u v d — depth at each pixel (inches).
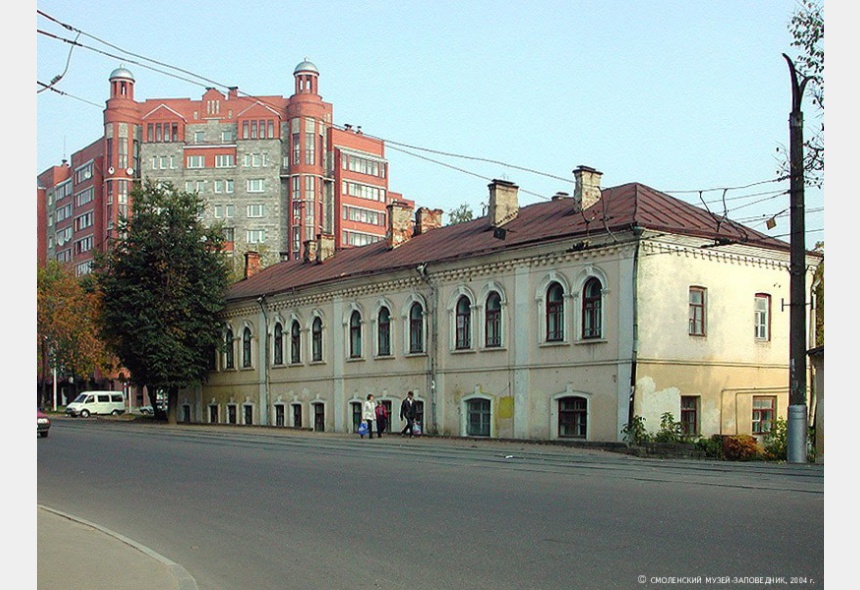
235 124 4761.3
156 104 4788.4
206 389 2233.0
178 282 2080.5
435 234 1717.5
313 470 828.6
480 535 467.8
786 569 368.5
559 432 1261.1
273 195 4682.6
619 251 1182.9
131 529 539.5
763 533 437.7
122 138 4682.6
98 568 414.0
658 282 1184.2
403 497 621.3
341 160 4749.0
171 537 508.7
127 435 1509.6
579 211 1342.3
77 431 1664.6
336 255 2060.8
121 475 833.5
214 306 2114.9
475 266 1408.7
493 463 882.1
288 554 447.5
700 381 1223.5
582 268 1234.6
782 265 1349.7
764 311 1331.2
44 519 566.3
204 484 743.7
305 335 1849.2
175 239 2091.5
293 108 4660.4
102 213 4734.3
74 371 3336.6
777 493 581.6
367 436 1492.4
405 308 1566.2
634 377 1146.7
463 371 1430.9
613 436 1170.0
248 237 4677.7
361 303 1675.7
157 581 386.3
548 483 677.3
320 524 527.2
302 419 1849.2
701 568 374.0
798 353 901.8
